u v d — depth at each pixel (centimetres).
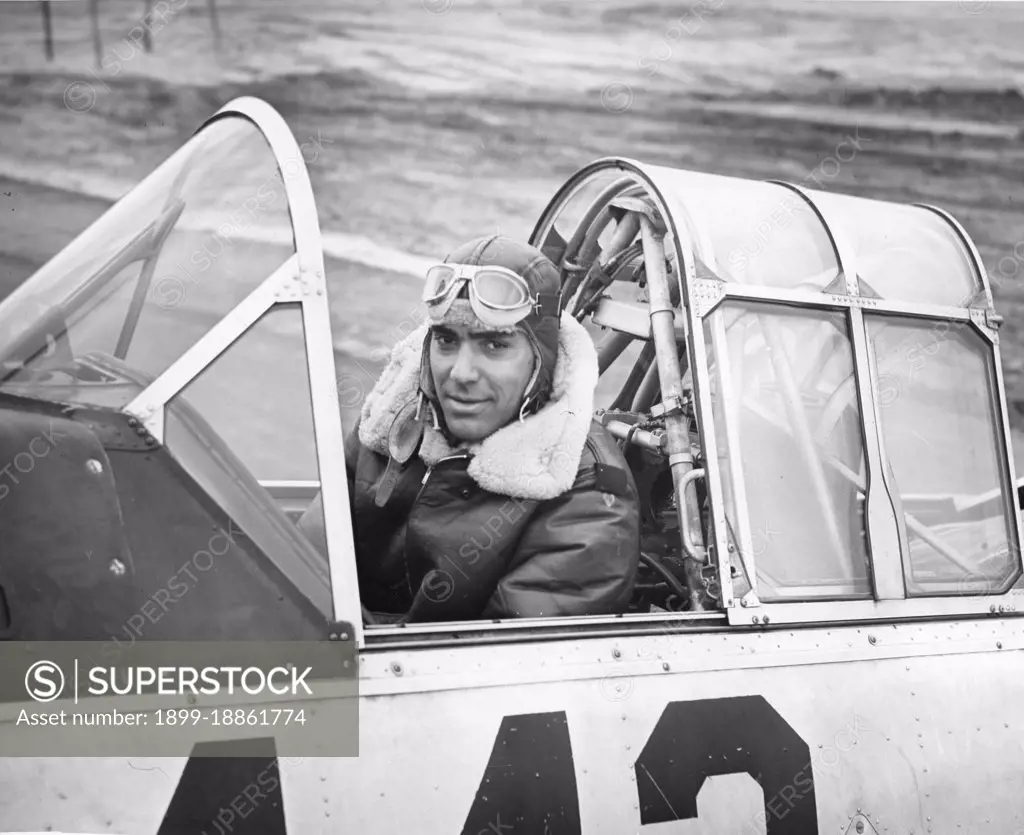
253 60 862
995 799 244
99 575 175
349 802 174
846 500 253
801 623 238
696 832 205
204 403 187
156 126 826
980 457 277
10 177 773
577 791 194
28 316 193
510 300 234
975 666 253
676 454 254
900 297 270
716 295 244
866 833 225
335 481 189
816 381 256
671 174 262
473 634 201
